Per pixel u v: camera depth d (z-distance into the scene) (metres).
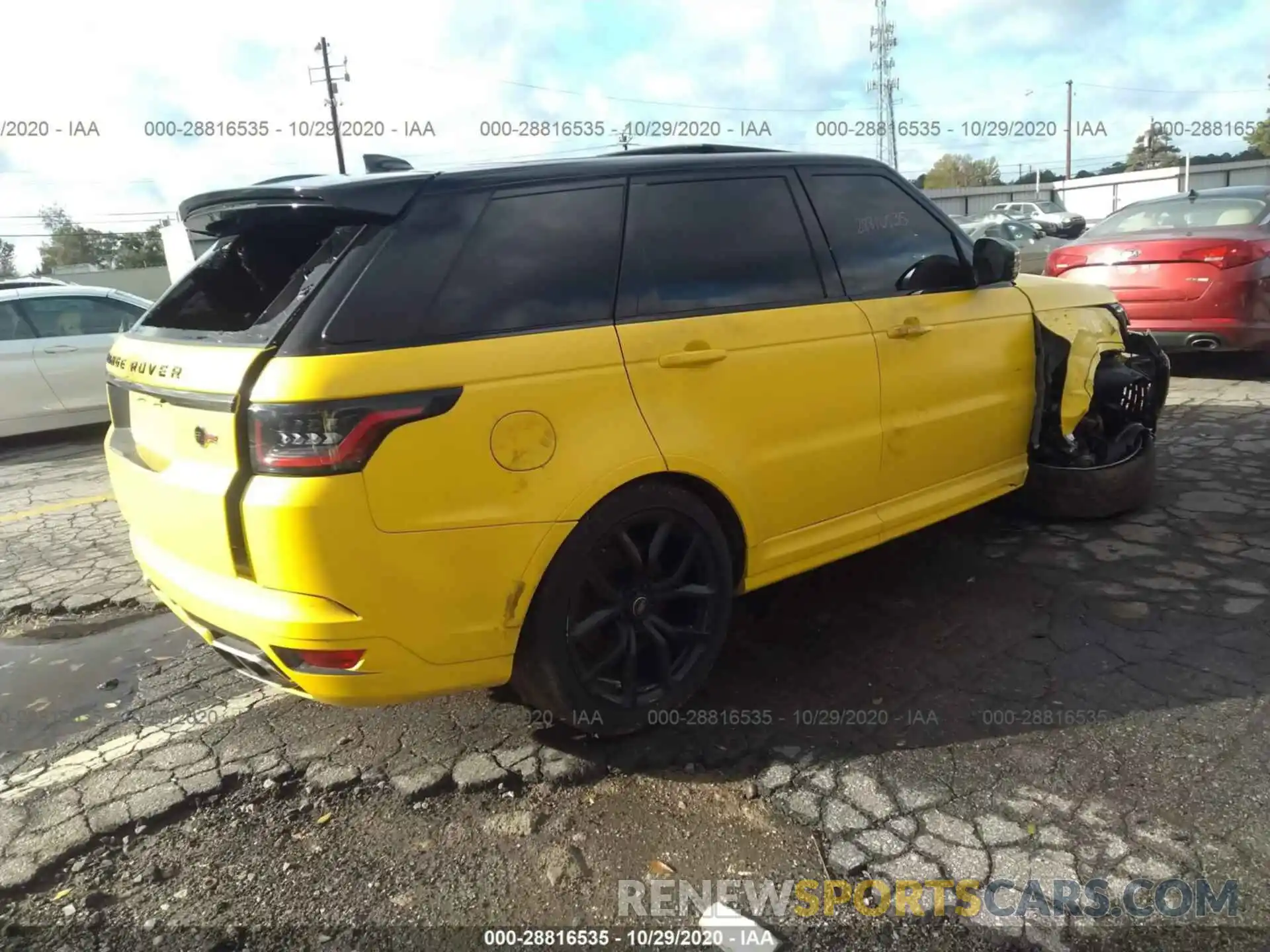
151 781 2.90
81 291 9.05
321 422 2.25
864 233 3.53
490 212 2.63
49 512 6.20
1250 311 6.92
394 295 2.42
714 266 3.05
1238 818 2.44
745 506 3.06
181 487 2.51
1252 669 3.14
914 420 3.58
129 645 3.98
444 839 2.58
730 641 3.61
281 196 2.54
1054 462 4.52
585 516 2.66
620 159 2.94
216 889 2.44
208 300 2.86
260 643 2.42
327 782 2.84
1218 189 8.04
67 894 2.44
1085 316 4.38
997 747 2.81
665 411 2.80
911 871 2.34
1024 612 3.68
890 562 4.26
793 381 3.13
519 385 2.51
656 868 2.42
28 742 3.21
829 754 2.84
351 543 2.29
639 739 2.98
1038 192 44.16
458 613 2.47
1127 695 3.04
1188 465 5.37
